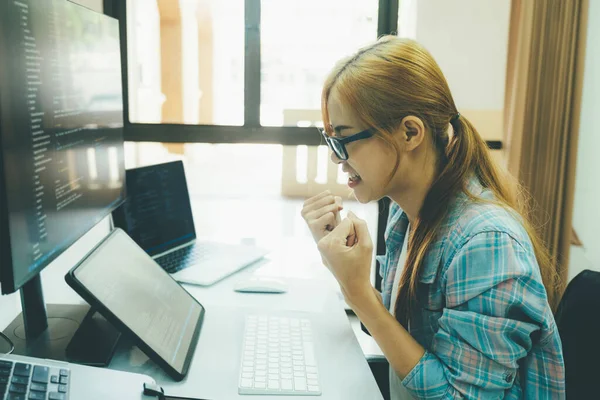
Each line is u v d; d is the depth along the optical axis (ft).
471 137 3.04
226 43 6.99
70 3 3.26
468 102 7.20
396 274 3.68
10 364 2.21
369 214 7.73
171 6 9.81
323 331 3.58
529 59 6.18
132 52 7.00
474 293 2.66
